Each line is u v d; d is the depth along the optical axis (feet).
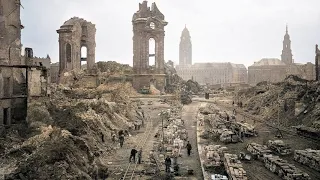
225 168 84.99
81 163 73.51
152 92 277.85
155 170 84.23
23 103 113.60
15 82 128.88
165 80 301.22
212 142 123.03
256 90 254.06
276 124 160.25
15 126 101.91
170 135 119.75
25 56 156.25
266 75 508.53
